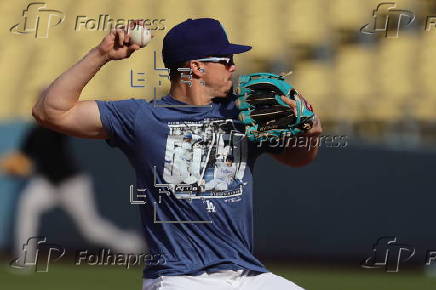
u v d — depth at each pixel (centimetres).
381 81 3350
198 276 1143
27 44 3712
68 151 3039
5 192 3497
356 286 2698
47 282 2723
